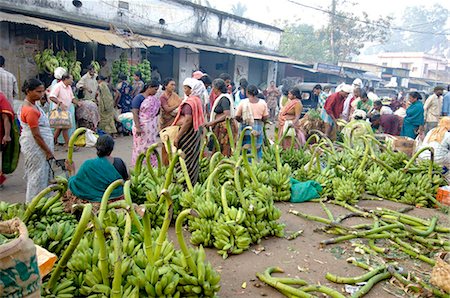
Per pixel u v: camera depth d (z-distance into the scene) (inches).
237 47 733.3
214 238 155.3
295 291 120.9
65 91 335.3
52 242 118.8
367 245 165.0
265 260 148.0
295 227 181.3
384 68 1301.7
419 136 365.1
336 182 219.9
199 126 204.7
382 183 233.0
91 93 406.9
